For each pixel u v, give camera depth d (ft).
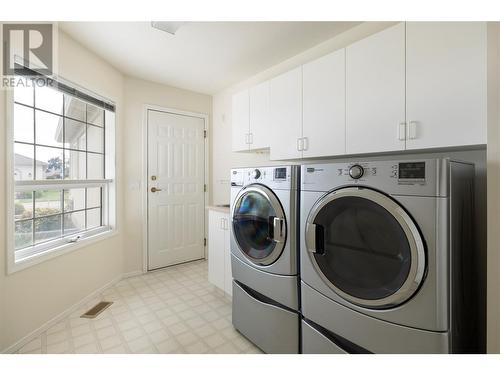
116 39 6.91
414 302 3.21
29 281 5.67
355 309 3.78
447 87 4.00
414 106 4.37
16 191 5.61
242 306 5.86
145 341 5.68
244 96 8.19
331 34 6.74
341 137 5.47
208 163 11.66
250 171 5.70
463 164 3.57
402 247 3.29
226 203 10.95
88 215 8.09
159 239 10.28
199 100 11.38
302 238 4.53
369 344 3.62
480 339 3.99
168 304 7.43
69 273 6.84
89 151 8.02
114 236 8.86
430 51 4.18
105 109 8.38
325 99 5.79
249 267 5.66
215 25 6.30
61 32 6.48
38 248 6.06
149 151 10.00
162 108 10.27
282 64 8.35
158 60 8.20
